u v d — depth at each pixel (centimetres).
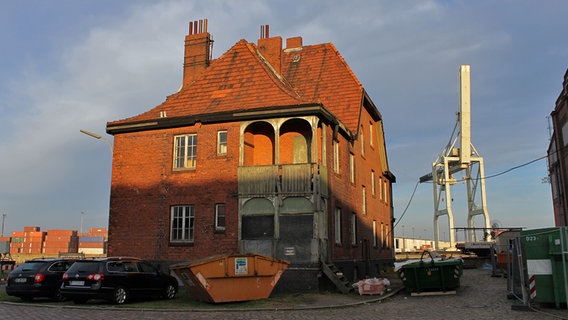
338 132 2419
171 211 2269
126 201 2341
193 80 2778
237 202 2139
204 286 1527
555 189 4622
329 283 2077
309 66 3036
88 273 1562
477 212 5488
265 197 2091
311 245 2000
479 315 1332
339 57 3005
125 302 1623
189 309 1452
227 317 1313
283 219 2056
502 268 3078
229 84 2472
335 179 2309
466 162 5312
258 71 2481
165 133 2342
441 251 5256
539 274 1427
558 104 3503
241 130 2194
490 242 4781
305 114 2094
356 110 2719
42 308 1504
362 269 2734
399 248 7288
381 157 3459
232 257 1595
